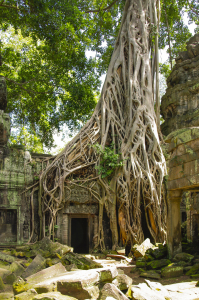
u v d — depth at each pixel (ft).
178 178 30.04
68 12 49.08
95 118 49.08
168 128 57.77
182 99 55.21
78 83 58.70
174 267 26.43
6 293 17.61
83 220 54.70
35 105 66.13
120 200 42.42
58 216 43.14
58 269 21.38
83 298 16.78
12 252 32.07
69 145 47.21
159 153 44.75
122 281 18.84
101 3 62.95
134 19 51.62
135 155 43.24
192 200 37.63
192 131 28.04
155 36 51.67
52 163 45.57
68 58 56.03
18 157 41.50
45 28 48.39
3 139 39.65
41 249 29.60
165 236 41.37
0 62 49.93
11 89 65.00
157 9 55.77
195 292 20.21
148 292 18.30
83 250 49.19
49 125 69.72
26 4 47.55
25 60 67.31
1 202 39.14
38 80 60.70
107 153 44.75
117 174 43.68
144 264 30.55
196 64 55.57
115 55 51.72
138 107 46.19
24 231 40.91
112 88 48.96
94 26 65.98
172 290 20.90
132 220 41.70
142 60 49.14
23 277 20.89
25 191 42.29
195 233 36.96
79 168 44.42
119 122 47.21
